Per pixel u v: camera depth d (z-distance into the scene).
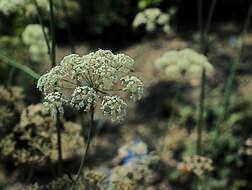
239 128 0.70
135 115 0.90
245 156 0.65
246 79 1.00
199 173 0.38
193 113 0.78
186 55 0.48
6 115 0.39
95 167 0.67
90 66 0.25
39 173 0.56
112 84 0.26
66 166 0.65
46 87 0.26
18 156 0.35
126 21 1.34
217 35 1.37
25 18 0.52
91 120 0.25
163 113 0.89
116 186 0.34
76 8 0.51
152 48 1.26
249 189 0.62
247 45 1.27
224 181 0.62
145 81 1.05
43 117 0.37
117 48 1.33
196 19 1.49
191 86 1.00
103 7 1.29
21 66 0.33
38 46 0.54
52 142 0.36
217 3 1.51
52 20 0.31
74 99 0.25
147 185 0.47
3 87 0.40
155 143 0.76
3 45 0.65
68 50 1.28
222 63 1.13
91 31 1.34
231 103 0.77
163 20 0.64
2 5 0.47
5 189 0.50
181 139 0.63
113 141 0.78
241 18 1.50
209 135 0.66
